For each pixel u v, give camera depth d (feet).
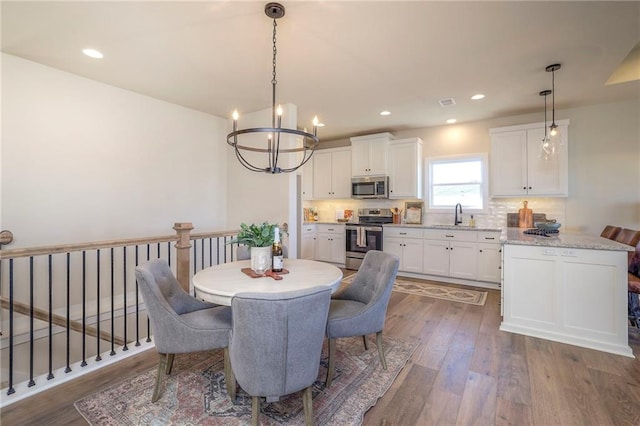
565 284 8.57
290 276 6.94
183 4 6.74
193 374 7.11
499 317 10.56
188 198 14.11
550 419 5.54
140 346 8.36
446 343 8.61
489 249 14.07
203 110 14.32
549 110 13.93
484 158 15.61
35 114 9.64
